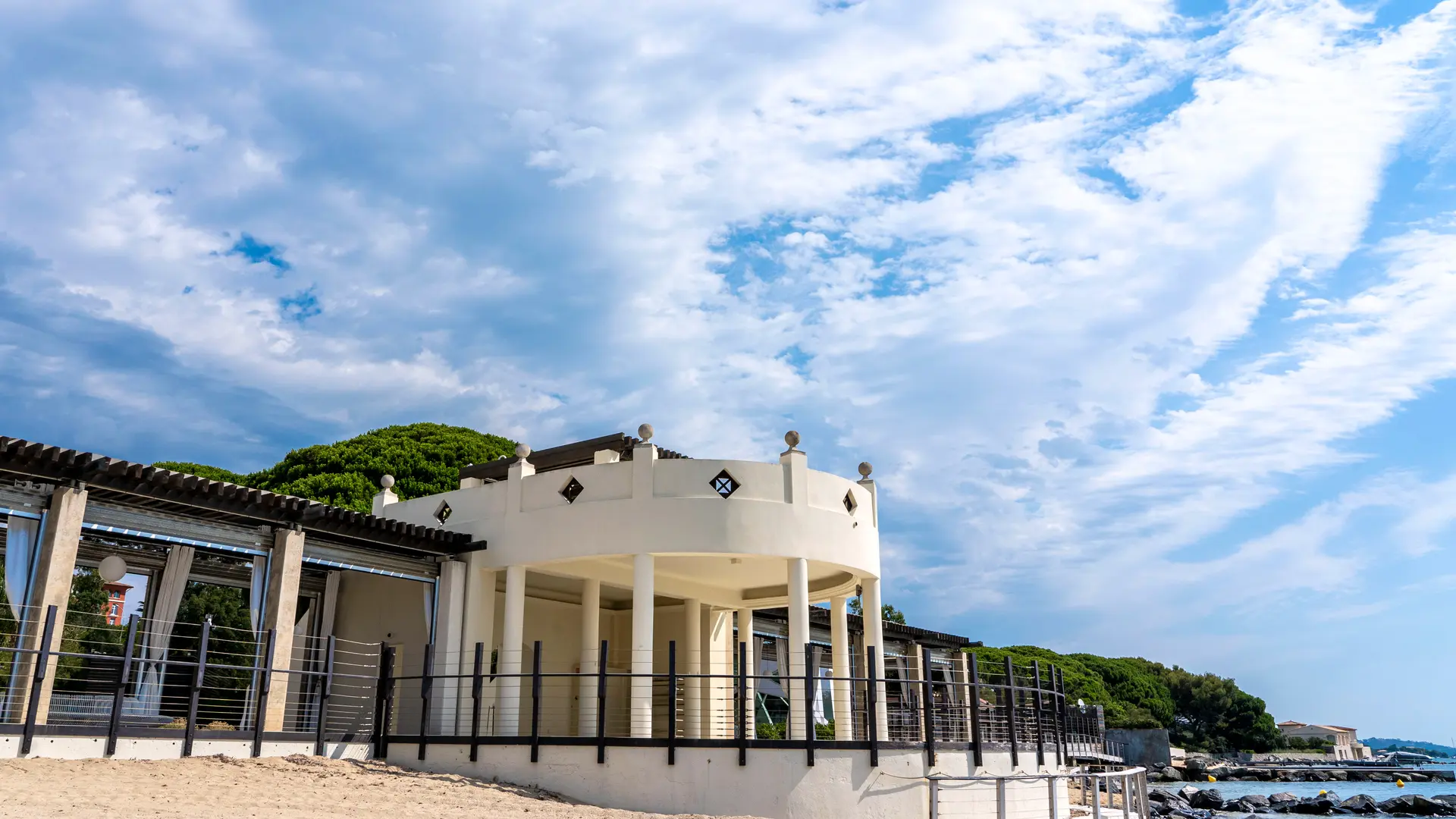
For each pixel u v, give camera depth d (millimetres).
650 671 19203
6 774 12766
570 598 26703
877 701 21875
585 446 24016
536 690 17594
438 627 21016
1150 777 63344
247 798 13398
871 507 22766
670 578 24891
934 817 17234
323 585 23766
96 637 29516
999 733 20328
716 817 15789
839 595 25312
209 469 44562
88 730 14617
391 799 14680
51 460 14781
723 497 20016
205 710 25672
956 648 36906
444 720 20219
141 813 11500
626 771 16859
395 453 45812
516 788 16828
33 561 14977
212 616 32250
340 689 22844
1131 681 84875
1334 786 67188
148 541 20031
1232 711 92625
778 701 37125
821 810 16516
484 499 22094
